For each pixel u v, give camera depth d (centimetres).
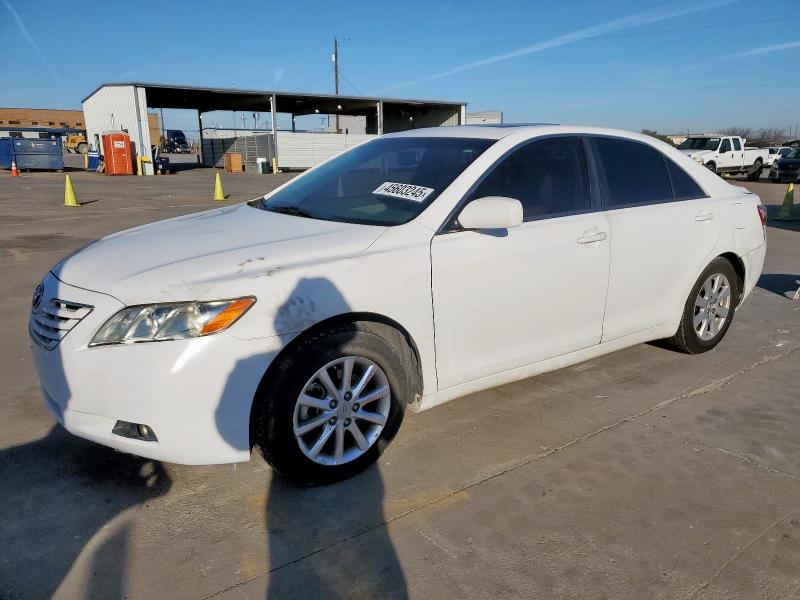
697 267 444
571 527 271
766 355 486
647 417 376
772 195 2153
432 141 389
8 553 249
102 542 257
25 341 495
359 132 5709
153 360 255
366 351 292
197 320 258
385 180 365
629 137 427
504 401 396
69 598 226
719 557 253
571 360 387
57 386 272
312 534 264
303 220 339
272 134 3747
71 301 273
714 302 471
